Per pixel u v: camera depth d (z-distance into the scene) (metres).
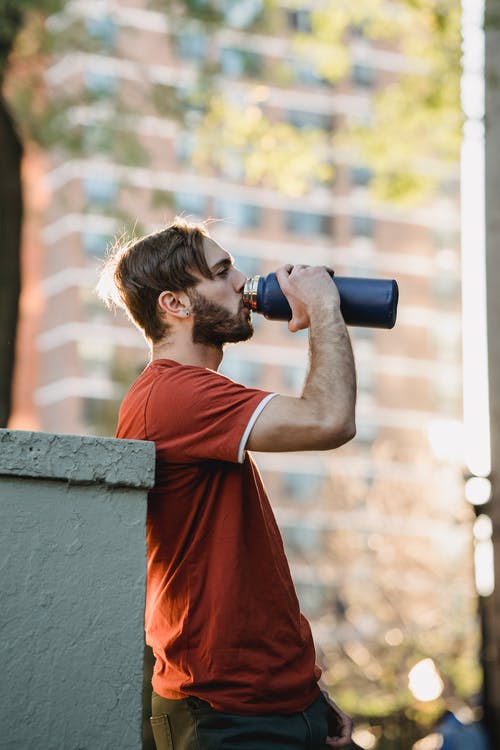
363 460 50.75
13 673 2.54
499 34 9.98
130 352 56.69
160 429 2.84
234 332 3.04
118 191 13.54
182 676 2.78
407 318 63.84
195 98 13.72
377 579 34.41
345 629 33.69
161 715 2.84
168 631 2.82
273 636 2.79
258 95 14.30
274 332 60.09
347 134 14.51
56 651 2.57
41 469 2.61
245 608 2.77
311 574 48.81
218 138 14.20
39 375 57.56
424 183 14.45
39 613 2.58
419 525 35.38
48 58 12.89
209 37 13.92
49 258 57.66
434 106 13.23
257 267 60.88
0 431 2.60
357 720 16.02
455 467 35.44
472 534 9.77
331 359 2.84
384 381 62.84
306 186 14.52
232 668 2.74
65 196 13.58
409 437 62.25
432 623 31.45
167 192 13.55
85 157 13.12
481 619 9.73
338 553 36.59
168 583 2.83
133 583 2.64
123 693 2.58
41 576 2.59
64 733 2.54
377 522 35.94
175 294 3.04
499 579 9.55
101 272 3.29
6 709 2.52
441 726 8.29
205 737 2.73
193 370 2.90
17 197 11.41
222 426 2.79
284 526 55.72
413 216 64.44
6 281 11.02
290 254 61.78
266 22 14.21
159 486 2.85
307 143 14.36
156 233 3.12
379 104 14.14
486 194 9.76
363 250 63.16
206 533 2.82
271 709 2.76
